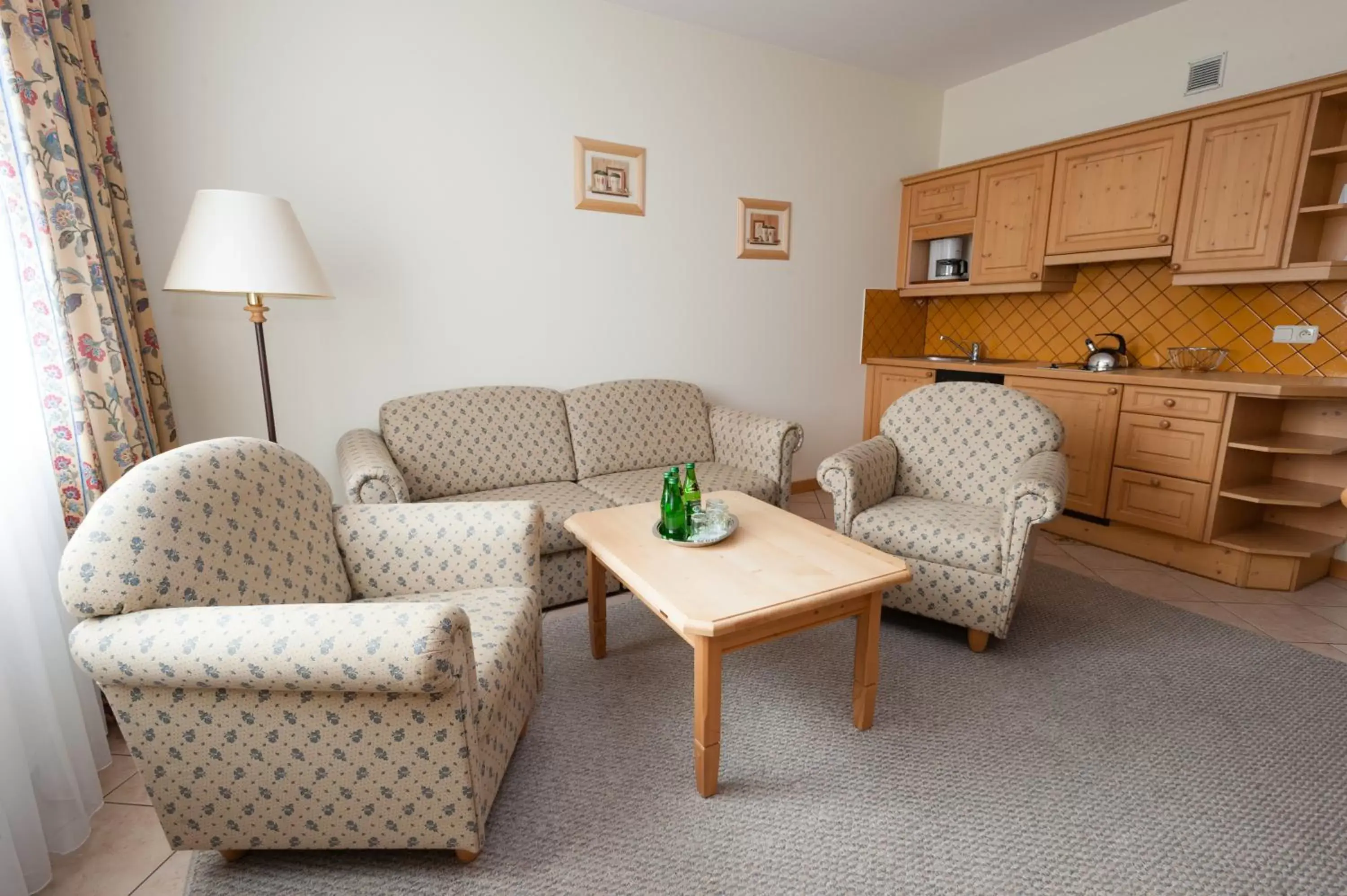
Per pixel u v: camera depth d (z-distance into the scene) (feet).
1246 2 9.60
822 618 5.18
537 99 9.55
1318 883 4.15
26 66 4.98
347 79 8.25
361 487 6.79
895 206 14.02
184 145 7.45
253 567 4.41
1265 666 6.78
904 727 5.78
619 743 5.57
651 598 4.88
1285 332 9.52
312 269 6.66
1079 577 9.23
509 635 4.78
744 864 4.32
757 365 12.67
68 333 5.15
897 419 8.96
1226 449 8.74
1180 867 4.27
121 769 5.41
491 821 4.69
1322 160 8.56
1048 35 11.37
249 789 3.92
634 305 10.98
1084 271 12.05
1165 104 10.63
